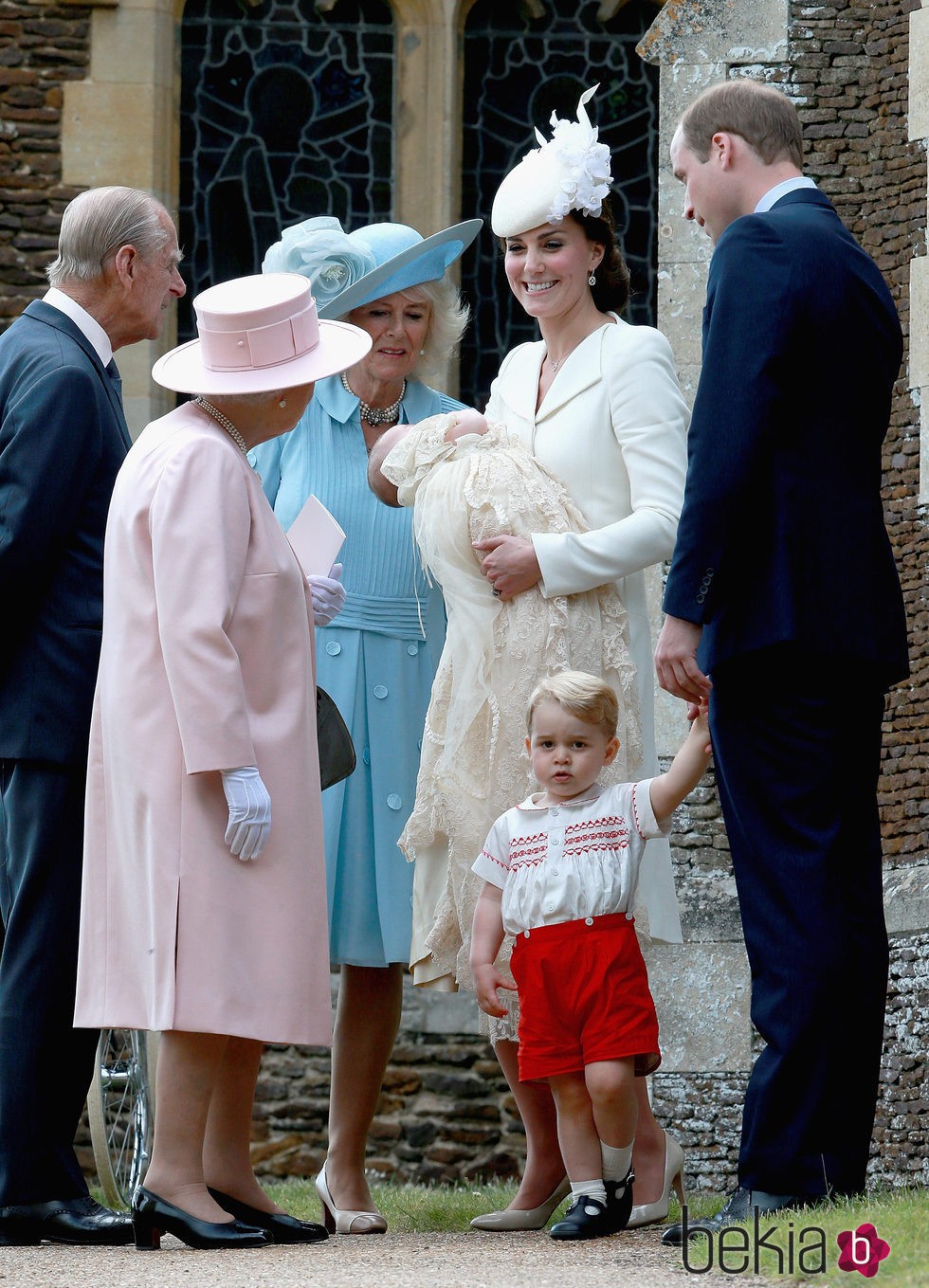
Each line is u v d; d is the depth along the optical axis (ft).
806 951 27.45
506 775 32.63
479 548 33.19
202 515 28.71
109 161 72.33
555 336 35.32
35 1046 31.65
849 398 28.53
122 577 29.37
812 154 55.31
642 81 75.25
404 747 36.50
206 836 28.35
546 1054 29.45
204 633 28.07
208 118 75.10
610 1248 27.96
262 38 75.51
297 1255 27.91
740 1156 27.96
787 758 28.19
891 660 28.73
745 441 27.61
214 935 28.17
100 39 72.64
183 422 30.27
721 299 28.17
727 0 56.39
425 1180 68.03
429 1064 69.00
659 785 29.89
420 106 74.79
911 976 49.67
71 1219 31.17
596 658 33.42
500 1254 27.61
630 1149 29.58
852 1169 27.73
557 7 75.77
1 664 32.48
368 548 36.91
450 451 34.45
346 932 35.58
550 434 34.58
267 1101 68.18
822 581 28.07
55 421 31.86
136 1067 48.98
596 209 34.35
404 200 74.90
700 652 28.48
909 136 53.36
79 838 32.30
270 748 29.01
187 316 74.59
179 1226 28.58
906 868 51.01
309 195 75.25
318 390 37.96
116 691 29.07
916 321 51.96
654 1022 29.58
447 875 32.99
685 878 54.90
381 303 37.11
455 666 33.42
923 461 51.44
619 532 32.99
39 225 71.61
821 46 55.77
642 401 33.88
